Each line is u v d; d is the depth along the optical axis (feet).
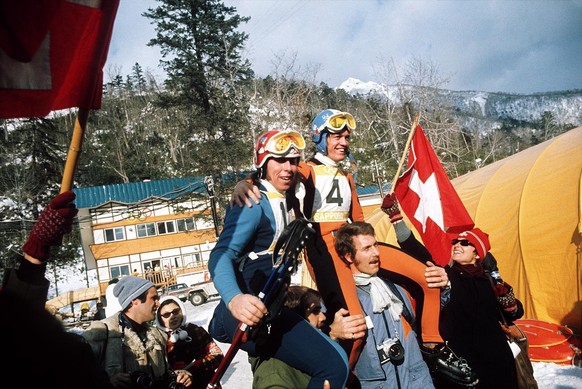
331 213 12.44
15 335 3.34
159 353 12.07
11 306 3.46
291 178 10.11
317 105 179.11
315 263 11.77
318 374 8.78
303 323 9.22
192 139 155.02
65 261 149.07
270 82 165.37
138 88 353.10
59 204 6.84
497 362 13.00
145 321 12.10
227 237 9.46
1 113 7.24
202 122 131.23
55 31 7.36
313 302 10.77
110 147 243.40
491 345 13.11
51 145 138.00
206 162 127.44
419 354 11.40
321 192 12.44
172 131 238.48
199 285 94.53
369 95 256.73
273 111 144.66
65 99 7.47
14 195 129.08
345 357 8.97
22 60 7.09
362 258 11.36
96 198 151.53
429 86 151.94
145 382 10.38
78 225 147.95
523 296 30.76
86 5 7.43
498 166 38.86
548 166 31.73
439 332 13.17
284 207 10.11
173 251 151.02
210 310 69.51
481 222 34.65
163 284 136.36
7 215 121.90
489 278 14.34
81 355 3.74
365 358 11.01
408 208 16.40
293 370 9.38
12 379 3.26
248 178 10.43
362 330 10.43
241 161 130.00
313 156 13.12
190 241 152.05
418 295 12.61
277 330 9.04
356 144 169.48
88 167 222.28
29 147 135.03
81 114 7.39
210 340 14.99
